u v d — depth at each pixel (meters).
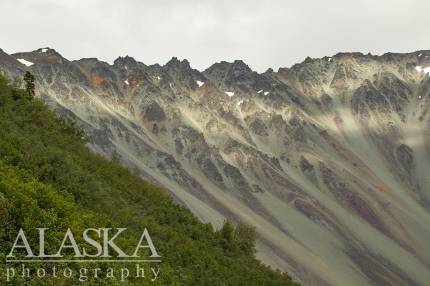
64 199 23.23
